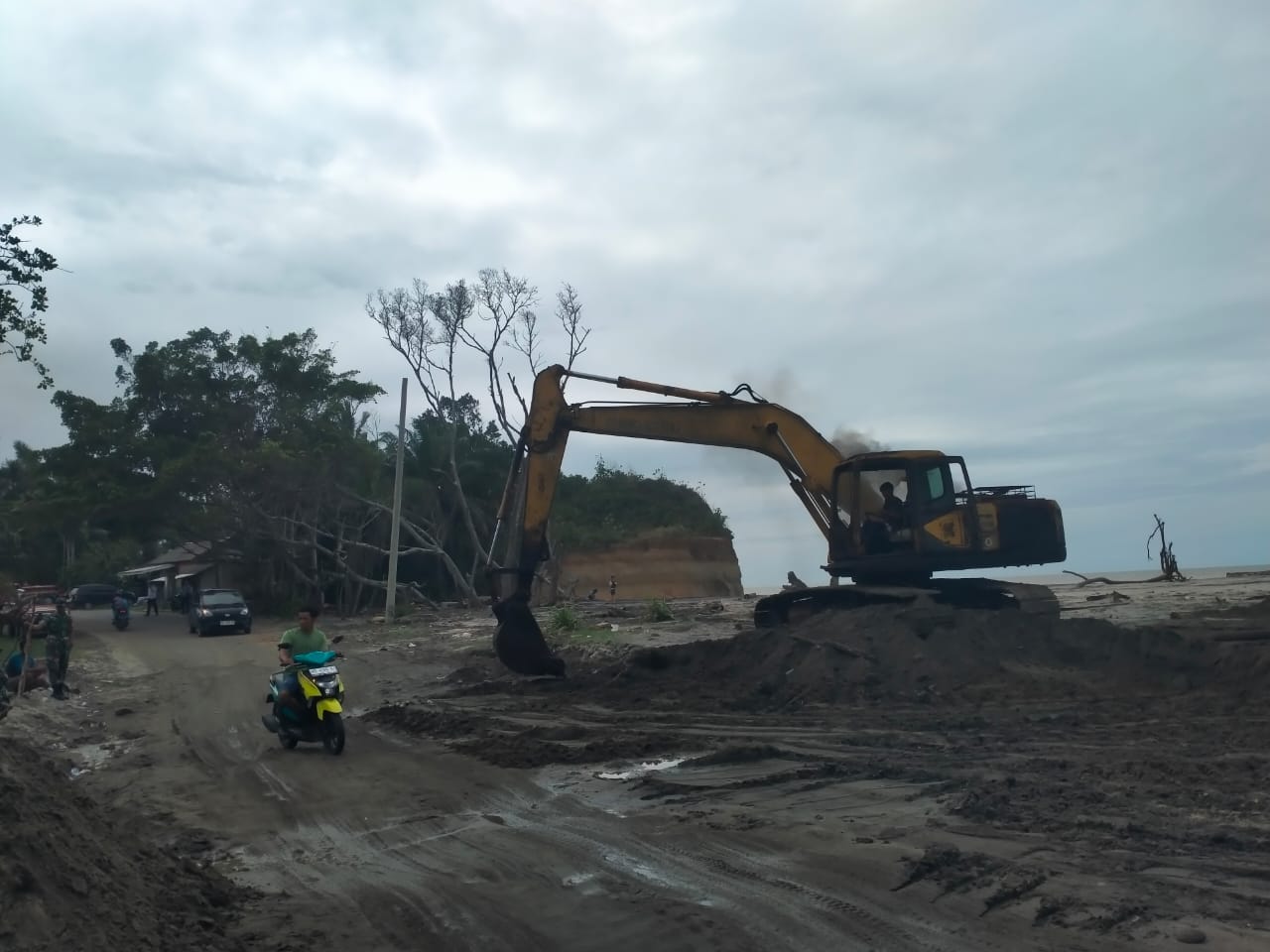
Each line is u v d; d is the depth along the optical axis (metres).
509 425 50.19
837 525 19.67
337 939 6.43
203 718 16.36
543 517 19.34
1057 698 14.37
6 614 34.03
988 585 18.98
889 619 17.44
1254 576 49.56
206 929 6.33
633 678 18.09
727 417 20.44
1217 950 5.59
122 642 34.59
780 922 6.30
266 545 48.34
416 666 23.12
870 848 7.58
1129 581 44.72
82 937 5.21
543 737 13.12
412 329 49.91
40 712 16.70
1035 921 6.11
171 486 43.53
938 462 19.17
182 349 46.72
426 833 8.95
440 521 53.47
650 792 9.86
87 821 6.62
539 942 6.21
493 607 19.08
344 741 12.96
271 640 33.78
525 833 8.72
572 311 50.41
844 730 12.84
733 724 13.70
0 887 5.05
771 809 8.98
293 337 47.53
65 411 45.53
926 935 6.00
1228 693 13.92
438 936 6.42
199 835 9.20
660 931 6.26
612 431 19.95
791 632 18.19
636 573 63.62
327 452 45.69
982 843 7.62
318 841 8.90
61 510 44.19
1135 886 6.57
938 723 12.96
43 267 18.98
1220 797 8.59
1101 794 8.81
